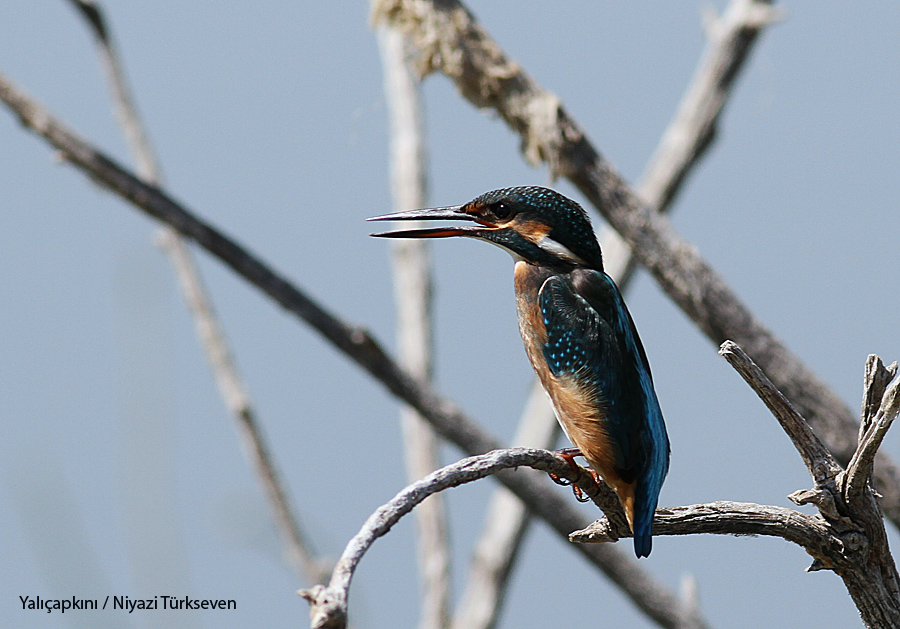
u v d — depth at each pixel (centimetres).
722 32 1276
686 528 694
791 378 998
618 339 816
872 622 666
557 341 819
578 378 800
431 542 1208
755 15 1251
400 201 1279
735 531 682
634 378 802
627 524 755
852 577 657
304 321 1057
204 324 1142
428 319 1255
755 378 630
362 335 1068
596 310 827
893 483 988
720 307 992
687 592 1111
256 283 1069
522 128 1030
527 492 1088
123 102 1245
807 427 641
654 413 799
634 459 765
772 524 663
